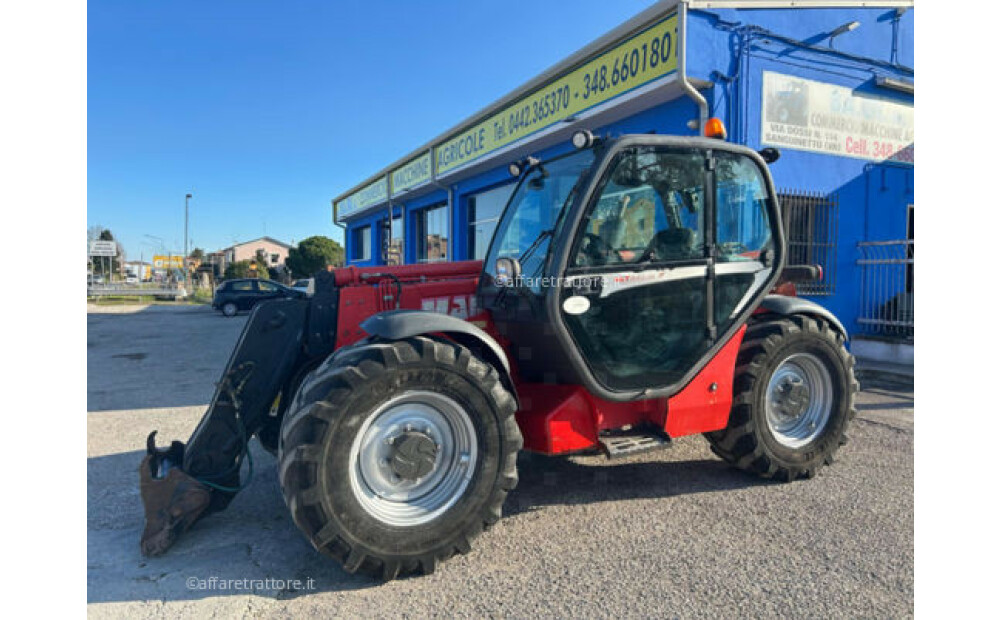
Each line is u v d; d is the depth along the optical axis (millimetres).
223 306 21594
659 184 3238
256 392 3209
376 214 18328
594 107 7992
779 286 4168
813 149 7809
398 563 2588
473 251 12906
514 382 3430
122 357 10289
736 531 3055
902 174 8586
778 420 3832
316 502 2459
